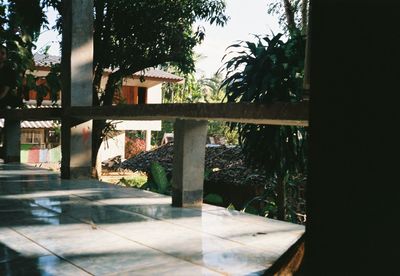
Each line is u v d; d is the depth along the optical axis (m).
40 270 2.29
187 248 2.78
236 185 10.82
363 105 1.18
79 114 5.95
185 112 4.04
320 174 1.28
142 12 10.48
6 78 6.62
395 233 1.14
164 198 4.85
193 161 4.32
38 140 24.33
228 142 25.88
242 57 5.49
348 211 1.22
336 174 1.24
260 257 2.58
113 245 2.84
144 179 20.77
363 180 1.19
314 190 1.29
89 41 6.33
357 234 1.20
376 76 1.16
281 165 6.05
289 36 5.83
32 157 23.34
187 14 10.89
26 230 3.24
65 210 4.06
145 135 29.41
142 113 4.62
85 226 3.39
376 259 1.17
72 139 6.30
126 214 3.90
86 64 6.33
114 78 11.60
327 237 1.26
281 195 7.04
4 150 8.83
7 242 2.88
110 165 24.36
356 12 1.19
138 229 3.32
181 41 11.05
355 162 1.20
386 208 1.15
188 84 30.94
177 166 4.34
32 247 2.77
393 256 1.14
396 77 1.13
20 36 8.03
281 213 7.03
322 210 1.27
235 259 2.54
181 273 2.26
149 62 11.32
